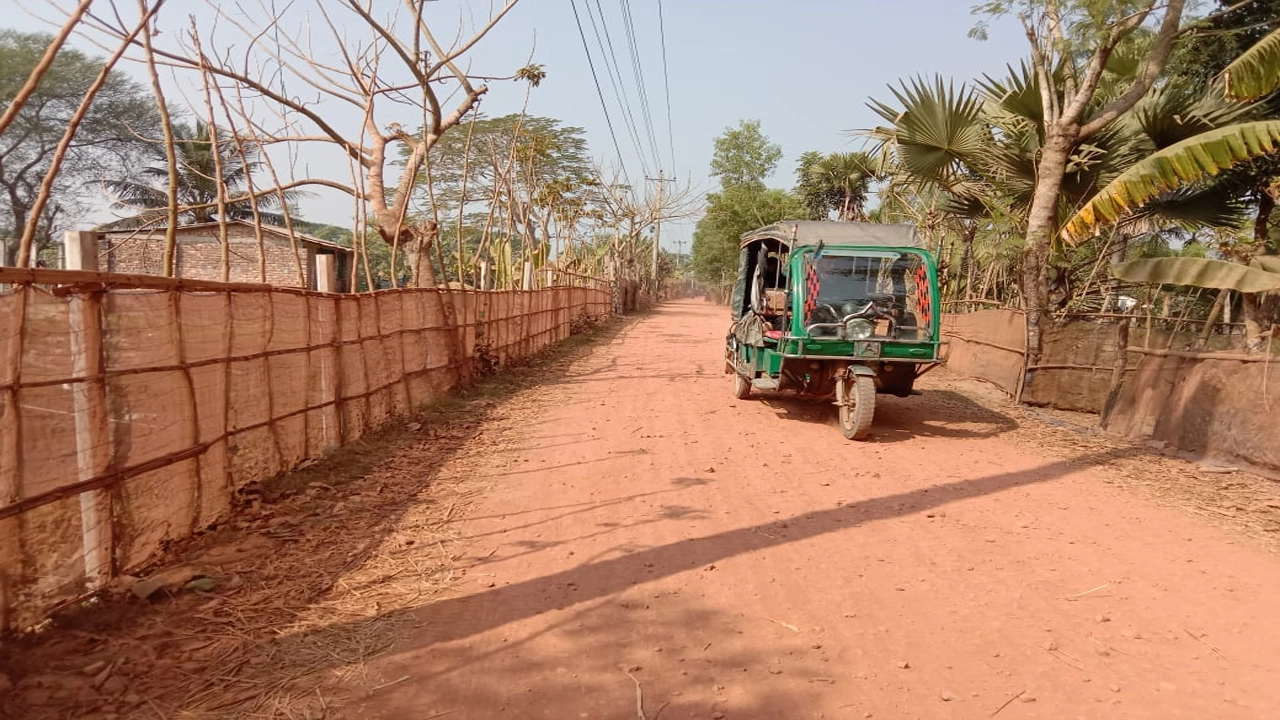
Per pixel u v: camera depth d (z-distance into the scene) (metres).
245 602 4.29
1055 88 12.70
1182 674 3.73
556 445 8.60
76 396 4.01
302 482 6.53
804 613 4.35
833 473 7.52
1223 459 8.15
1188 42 11.90
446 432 9.09
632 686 3.54
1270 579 4.94
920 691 3.54
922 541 5.59
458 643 3.92
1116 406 10.04
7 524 3.56
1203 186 12.34
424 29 11.82
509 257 17.91
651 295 59.16
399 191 12.91
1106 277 16.17
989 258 16.53
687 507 6.31
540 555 5.18
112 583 4.25
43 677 3.35
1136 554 5.37
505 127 27.08
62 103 23.22
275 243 24.30
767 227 11.29
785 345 9.38
